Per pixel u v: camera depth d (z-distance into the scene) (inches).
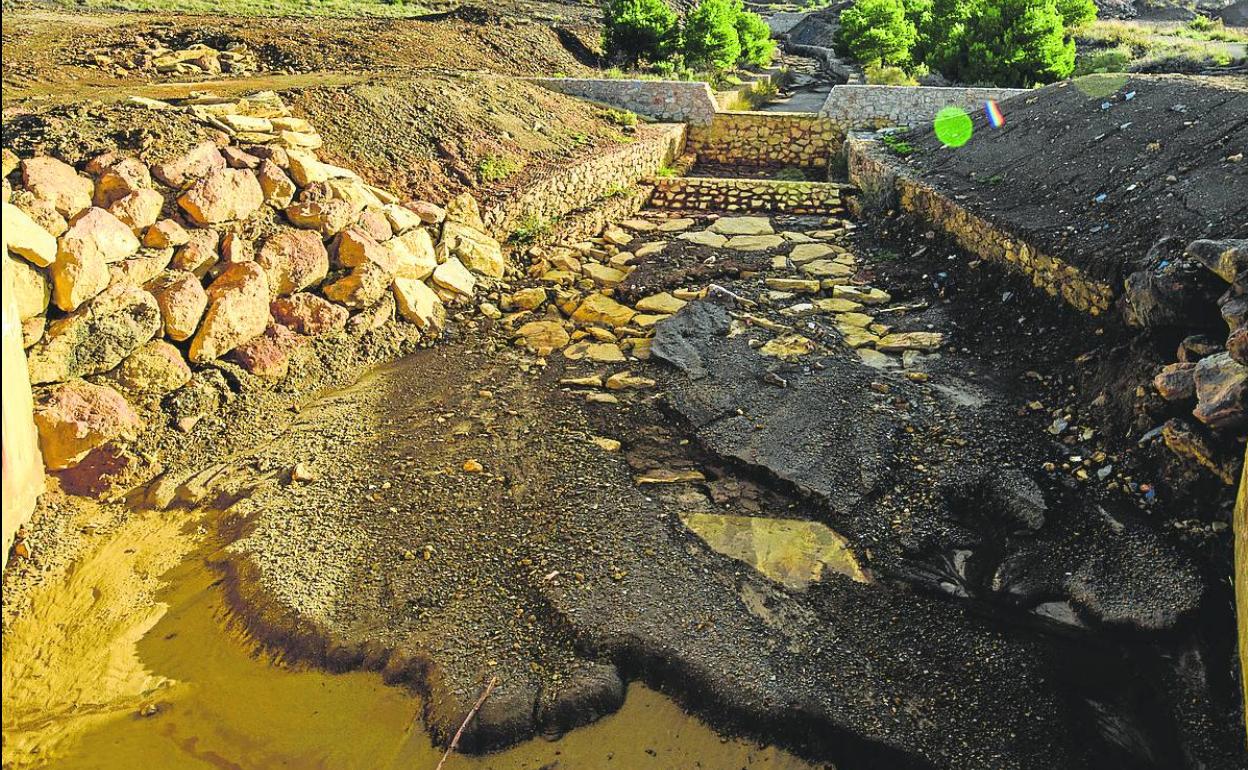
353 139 379.6
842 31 957.2
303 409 270.5
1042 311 304.3
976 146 458.0
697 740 165.0
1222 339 222.7
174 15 701.3
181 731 165.8
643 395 278.5
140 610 192.9
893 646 182.5
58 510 217.8
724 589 196.2
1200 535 199.2
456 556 205.8
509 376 293.1
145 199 259.1
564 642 181.6
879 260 398.3
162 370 247.9
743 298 350.0
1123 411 237.5
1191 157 311.3
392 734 165.2
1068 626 186.9
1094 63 751.7
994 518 219.0
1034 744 161.0
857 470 235.9
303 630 184.4
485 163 425.1
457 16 831.7
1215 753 157.0
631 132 577.9
